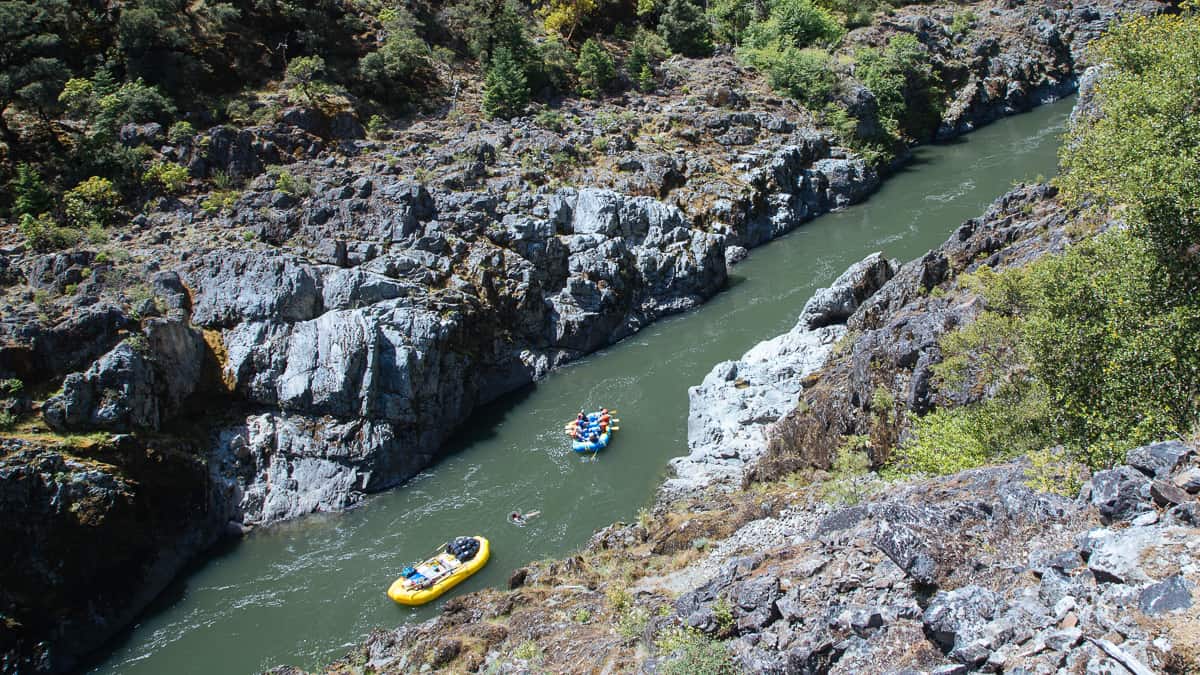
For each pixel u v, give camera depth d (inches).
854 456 1309.1
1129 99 1013.2
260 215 2073.1
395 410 1744.6
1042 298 940.0
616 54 3464.6
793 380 1680.6
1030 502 679.1
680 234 2461.9
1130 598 518.6
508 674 966.4
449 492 1675.7
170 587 1480.1
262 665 1258.0
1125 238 876.6
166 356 1665.8
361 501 1674.5
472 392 1963.6
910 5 4527.6
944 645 603.2
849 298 1809.8
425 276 2007.9
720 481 1547.7
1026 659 527.2
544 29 3521.2
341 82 2743.6
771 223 2812.5
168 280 1785.2
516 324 2127.2
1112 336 831.7
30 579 1317.7
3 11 2064.5
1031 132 3619.6
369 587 1416.1
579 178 2596.0
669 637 821.2
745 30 3838.6
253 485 1676.9
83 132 2234.3
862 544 766.5
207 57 2620.6
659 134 2933.1
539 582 1256.8
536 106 2935.5
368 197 2160.4
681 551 1237.1
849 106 3329.2
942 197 2933.1
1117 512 607.5
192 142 2244.1
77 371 1553.9
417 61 2903.5
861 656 649.0
